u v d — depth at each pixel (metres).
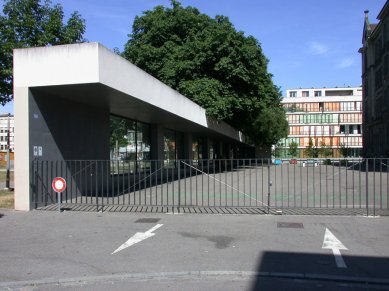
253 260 7.27
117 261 7.27
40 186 13.13
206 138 40.62
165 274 6.54
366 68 80.50
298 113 129.00
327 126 127.75
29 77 12.76
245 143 56.69
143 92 16.09
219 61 29.33
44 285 6.14
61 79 12.51
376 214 11.59
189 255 7.62
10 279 6.36
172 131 30.86
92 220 10.95
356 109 126.50
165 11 35.00
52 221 10.84
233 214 11.79
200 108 26.92
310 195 17.17
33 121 12.95
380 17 63.72
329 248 8.04
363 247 8.10
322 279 6.32
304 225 10.19
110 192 17.97
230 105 29.36
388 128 61.34
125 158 21.67
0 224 10.47
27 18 16.98
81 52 12.37
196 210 12.53
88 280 6.34
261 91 32.12
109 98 15.27
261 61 32.25
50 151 13.88
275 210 12.44
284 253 7.71
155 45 34.72
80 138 16.09
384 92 64.31
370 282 6.16
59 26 17.55
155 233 9.40
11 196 15.51
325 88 140.12
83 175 16.30
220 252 7.80
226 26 30.16
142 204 13.21
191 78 30.36
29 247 8.23
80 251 7.93
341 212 12.02
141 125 24.64
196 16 34.25
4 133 95.88
